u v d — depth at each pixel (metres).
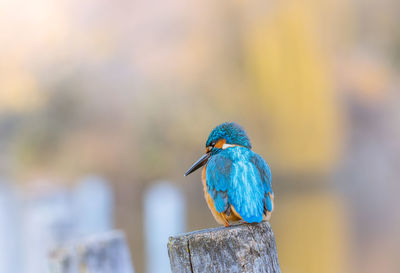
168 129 24.11
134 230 12.02
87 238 4.09
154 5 26.48
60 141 25.14
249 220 3.01
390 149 26.67
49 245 6.25
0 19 26.22
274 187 23.88
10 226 7.05
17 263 6.94
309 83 25.69
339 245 13.41
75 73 26.25
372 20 29.77
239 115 25.28
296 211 18.19
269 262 2.85
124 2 26.69
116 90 25.39
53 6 26.72
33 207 6.77
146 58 26.25
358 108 27.50
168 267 8.16
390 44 29.59
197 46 26.36
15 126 26.00
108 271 3.99
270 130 25.55
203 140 24.11
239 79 25.91
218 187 3.46
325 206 18.83
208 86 25.55
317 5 26.64
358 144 26.58
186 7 26.53
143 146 23.61
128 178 22.38
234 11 26.08
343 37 27.89
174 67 26.00
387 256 12.71
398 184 23.31
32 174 23.38
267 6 25.64
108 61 26.27
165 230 8.24
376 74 28.62
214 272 2.77
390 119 27.69
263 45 25.78
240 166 3.49
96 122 25.12
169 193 8.45
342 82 27.58
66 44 26.50
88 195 7.48
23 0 26.50
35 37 26.66
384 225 16.06
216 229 2.92
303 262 11.88
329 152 25.45
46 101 25.89
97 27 26.73
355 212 18.06
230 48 26.20
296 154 25.23
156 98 24.88
